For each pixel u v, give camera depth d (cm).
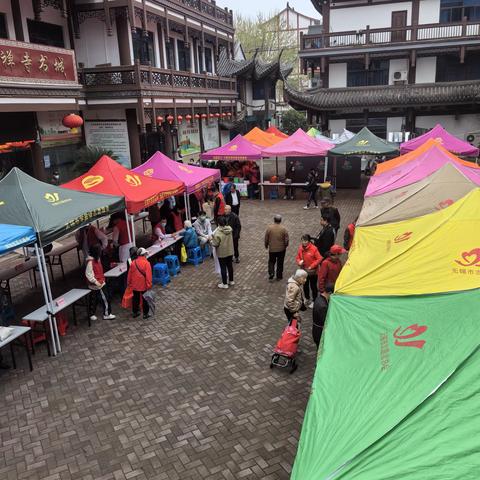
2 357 838
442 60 2953
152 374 779
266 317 972
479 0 2862
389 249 746
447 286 598
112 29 2088
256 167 2439
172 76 2336
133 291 976
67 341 902
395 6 2991
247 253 1405
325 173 2209
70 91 1730
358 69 3081
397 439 328
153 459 589
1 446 623
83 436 636
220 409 681
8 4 1689
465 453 309
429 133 2156
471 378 364
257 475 556
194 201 1590
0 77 1414
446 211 764
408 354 421
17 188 880
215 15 3038
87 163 1862
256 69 3753
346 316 561
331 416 378
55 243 1555
